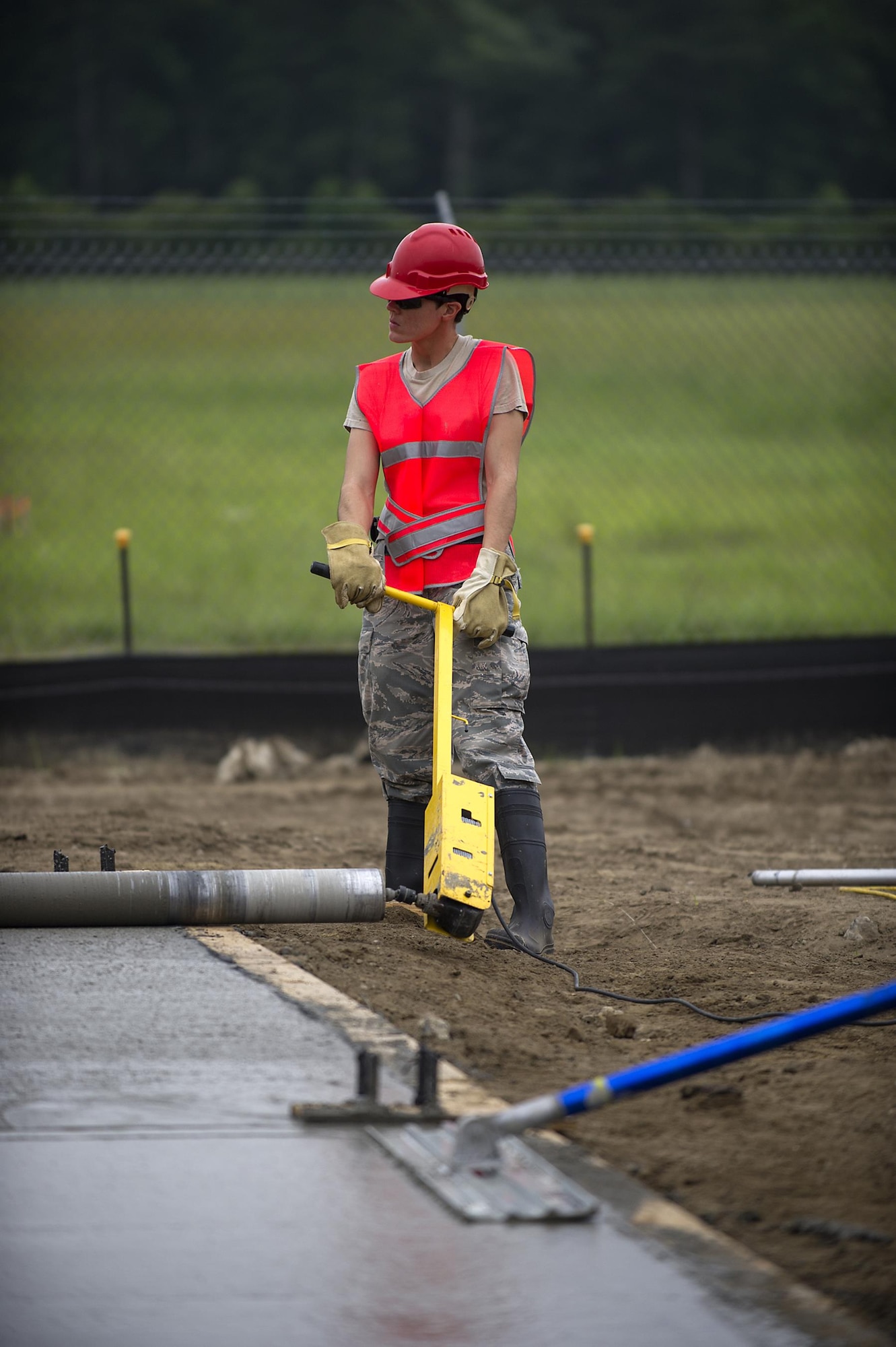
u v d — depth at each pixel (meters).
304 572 54.25
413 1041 12.72
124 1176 10.09
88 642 40.03
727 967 16.75
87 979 13.86
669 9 188.25
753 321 97.88
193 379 94.88
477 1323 8.57
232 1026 12.79
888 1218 10.05
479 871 15.52
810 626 43.97
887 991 10.27
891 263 35.50
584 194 188.50
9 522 58.84
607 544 61.59
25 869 18.83
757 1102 12.20
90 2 189.62
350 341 97.50
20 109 190.62
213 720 31.56
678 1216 9.89
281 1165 10.31
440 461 16.41
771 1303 8.84
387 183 190.00
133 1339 8.36
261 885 15.55
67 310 98.44
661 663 32.44
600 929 18.41
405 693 16.83
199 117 192.88
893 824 26.33
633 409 94.00
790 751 32.78
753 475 78.06
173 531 61.47
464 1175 10.17
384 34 188.00
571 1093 10.22
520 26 187.12
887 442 85.12
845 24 187.88
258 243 38.47
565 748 32.19
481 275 16.20
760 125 188.50
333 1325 8.52
